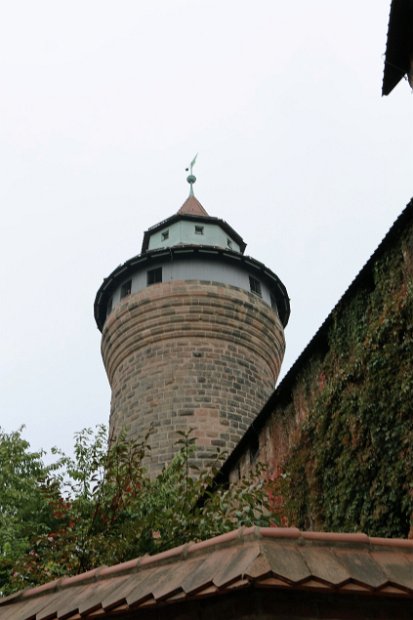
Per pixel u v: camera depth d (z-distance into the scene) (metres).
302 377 15.32
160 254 27.23
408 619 3.82
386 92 14.87
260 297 27.95
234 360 25.84
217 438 23.70
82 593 4.80
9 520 14.73
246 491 11.37
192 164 36.50
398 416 10.29
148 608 4.09
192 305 26.12
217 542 4.36
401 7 12.95
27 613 4.93
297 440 14.48
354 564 3.99
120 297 28.11
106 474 11.57
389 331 11.09
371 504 10.54
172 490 11.73
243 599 3.74
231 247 30.16
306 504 13.01
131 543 10.05
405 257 11.49
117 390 26.47
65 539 10.27
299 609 3.72
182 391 24.61
